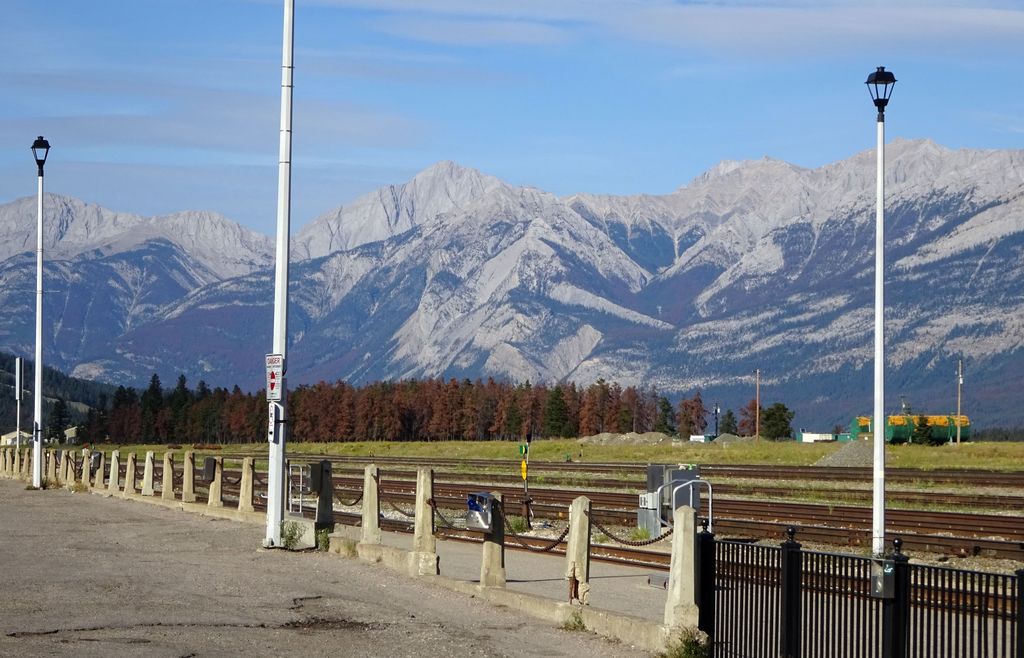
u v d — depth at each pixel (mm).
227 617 16469
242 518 32250
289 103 26266
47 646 14008
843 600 13086
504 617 17250
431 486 21406
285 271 26016
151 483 41469
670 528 26281
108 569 21484
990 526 27594
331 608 17562
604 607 18656
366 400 174750
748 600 14250
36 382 50219
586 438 122188
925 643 13539
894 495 38406
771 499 39438
